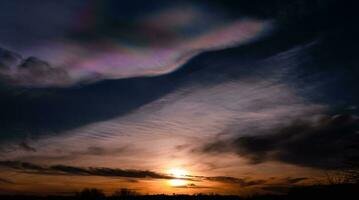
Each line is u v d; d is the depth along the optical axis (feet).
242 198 103.55
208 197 115.85
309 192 83.05
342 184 80.02
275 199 87.51
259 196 94.79
